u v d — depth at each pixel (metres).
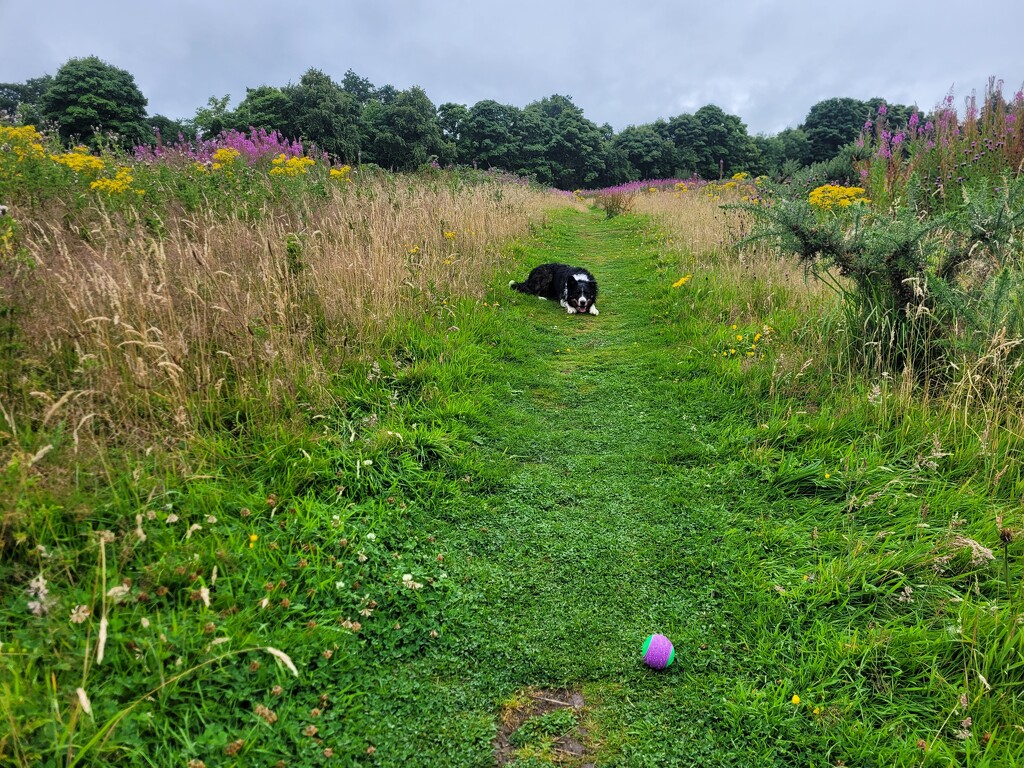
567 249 12.12
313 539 2.86
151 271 4.24
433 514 3.38
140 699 1.85
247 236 5.53
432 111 43.09
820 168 13.34
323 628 2.41
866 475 3.49
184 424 3.20
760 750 2.09
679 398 4.91
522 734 2.17
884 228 4.48
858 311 4.73
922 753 2.00
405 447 3.78
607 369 5.72
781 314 5.95
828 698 2.28
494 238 10.03
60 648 2.04
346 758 2.00
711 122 62.47
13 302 3.48
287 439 3.42
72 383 3.30
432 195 10.12
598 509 3.52
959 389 3.80
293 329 4.57
